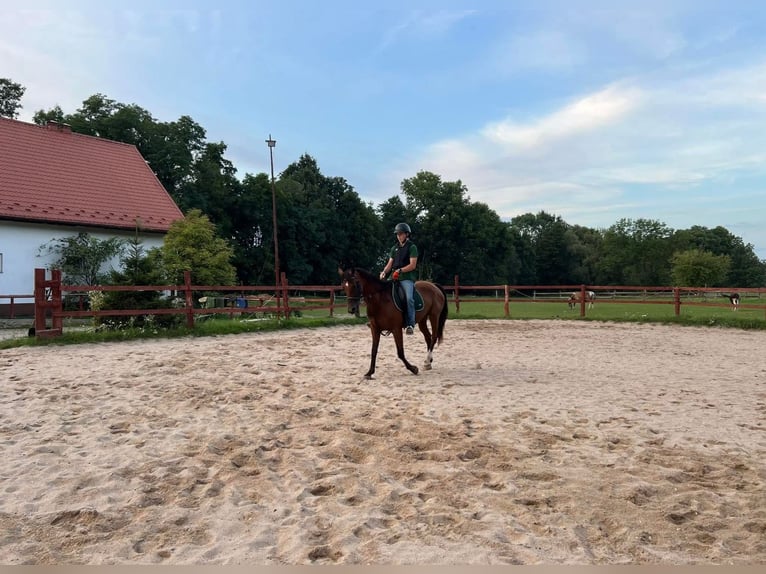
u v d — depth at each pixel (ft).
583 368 30.76
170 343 40.57
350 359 33.40
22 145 84.53
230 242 149.38
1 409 20.07
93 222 80.69
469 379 27.12
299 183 199.41
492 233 246.27
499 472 14.11
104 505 11.89
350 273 26.40
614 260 266.77
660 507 12.12
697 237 330.75
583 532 10.94
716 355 36.35
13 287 73.41
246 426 18.10
